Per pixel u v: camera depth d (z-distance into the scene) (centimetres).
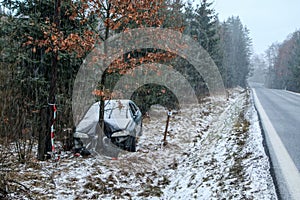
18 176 639
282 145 666
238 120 1117
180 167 758
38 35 927
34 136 826
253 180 454
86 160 812
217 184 498
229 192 445
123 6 822
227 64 5331
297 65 5419
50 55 954
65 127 924
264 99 2348
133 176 716
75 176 682
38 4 955
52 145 797
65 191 597
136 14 838
